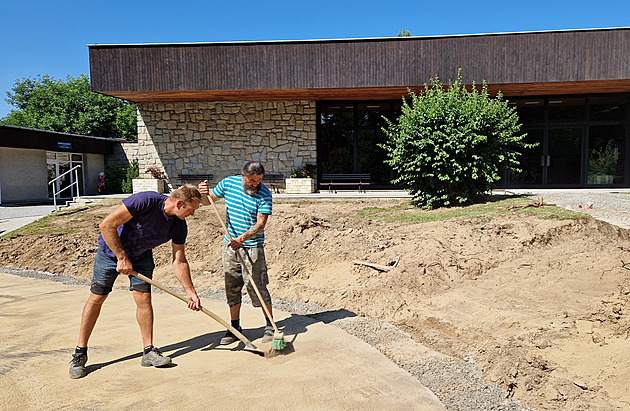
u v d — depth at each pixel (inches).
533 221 277.0
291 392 130.3
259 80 574.9
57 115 1298.0
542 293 198.8
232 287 170.9
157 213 142.6
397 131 428.5
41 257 319.3
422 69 557.6
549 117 634.8
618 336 147.3
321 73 569.0
